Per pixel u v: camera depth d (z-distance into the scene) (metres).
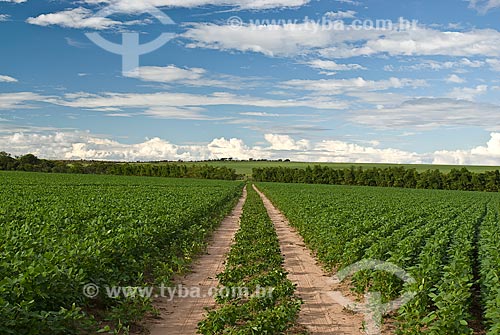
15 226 15.78
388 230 21.58
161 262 14.58
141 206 26.12
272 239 20.25
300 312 11.98
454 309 8.73
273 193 58.62
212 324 9.53
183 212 24.25
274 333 9.46
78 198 32.53
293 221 29.72
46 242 11.66
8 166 114.88
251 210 35.41
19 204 25.55
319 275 16.41
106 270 11.12
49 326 7.82
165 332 10.16
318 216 27.36
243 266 15.29
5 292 8.05
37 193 38.06
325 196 53.25
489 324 10.28
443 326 8.40
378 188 94.38
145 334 9.90
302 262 18.84
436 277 11.79
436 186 107.00
